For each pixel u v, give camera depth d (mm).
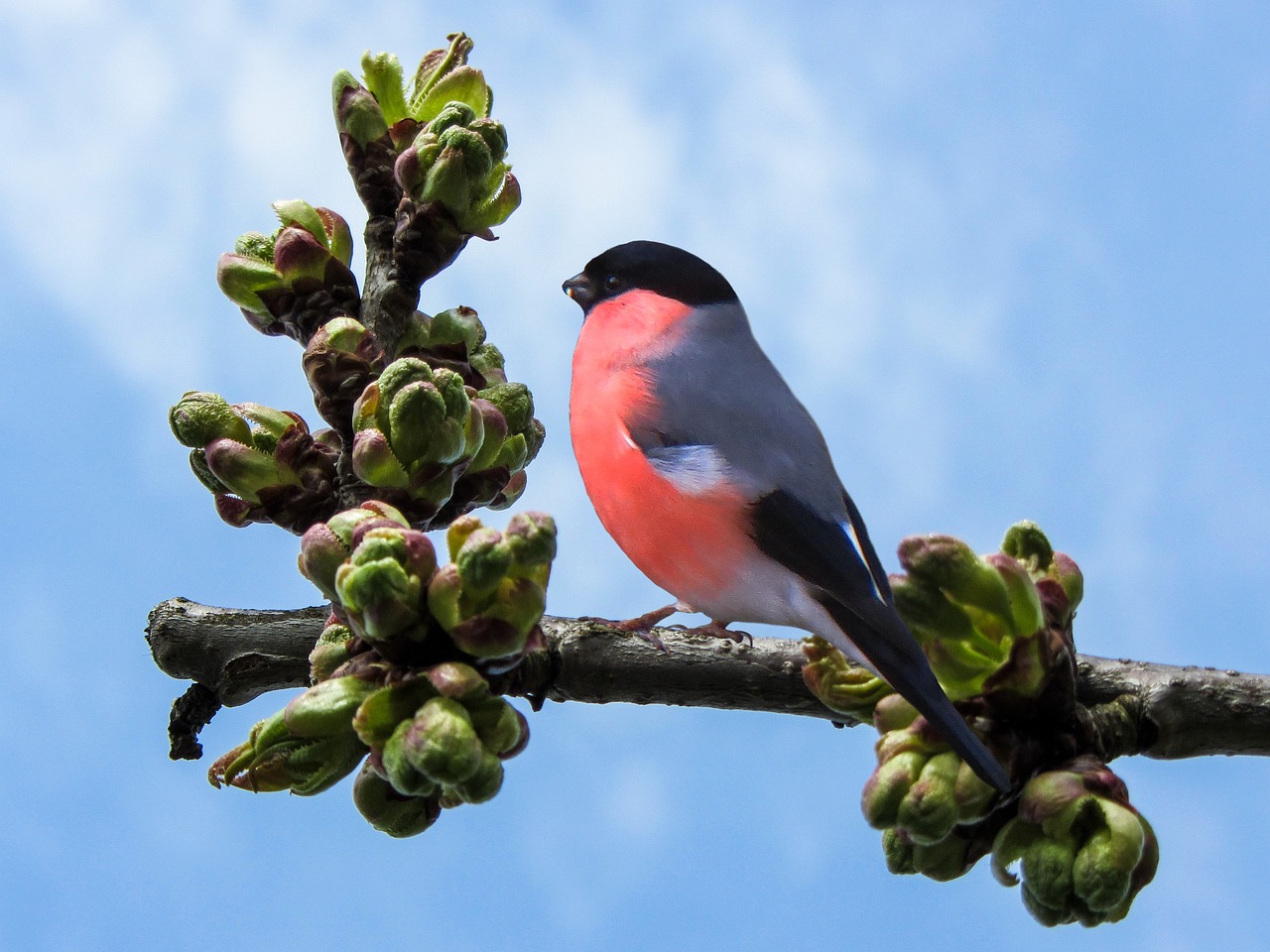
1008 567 4641
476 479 5520
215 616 5438
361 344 5469
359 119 5961
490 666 4363
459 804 4480
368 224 6020
